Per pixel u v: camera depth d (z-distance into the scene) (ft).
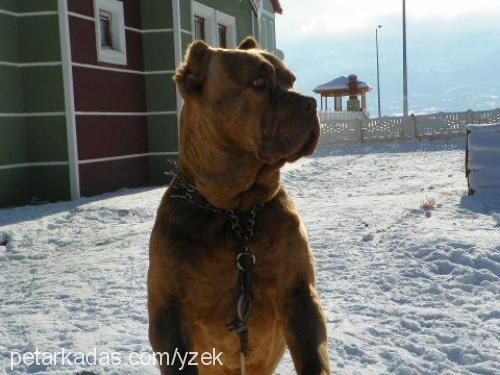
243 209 10.23
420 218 32.86
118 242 31.99
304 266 10.32
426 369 15.55
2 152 46.32
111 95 53.62
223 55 10.28
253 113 9.96
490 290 21.45
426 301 20.62
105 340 17.63
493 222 30.76
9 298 22.82
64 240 33.01
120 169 54.65
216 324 10.24
